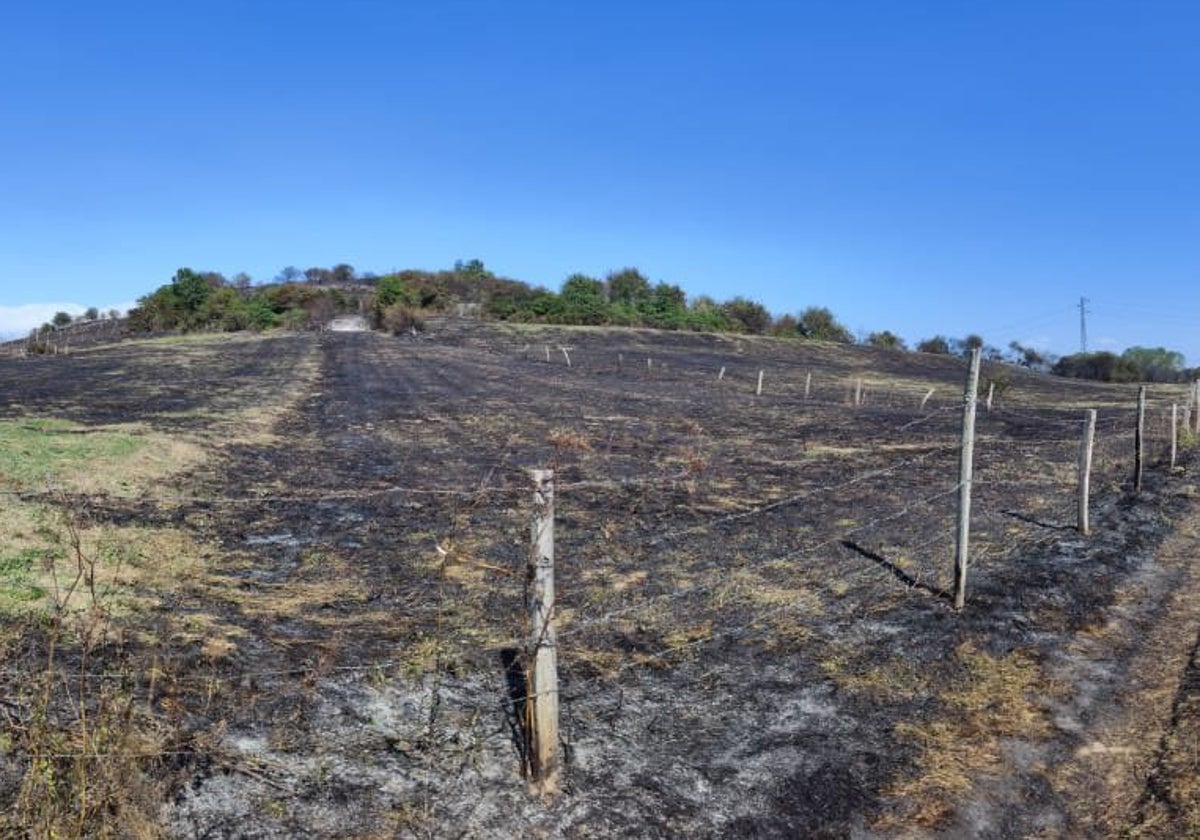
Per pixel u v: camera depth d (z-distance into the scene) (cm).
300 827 409
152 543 848
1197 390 2294
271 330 6956
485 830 425
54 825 360
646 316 7675
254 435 1759
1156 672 658
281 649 599
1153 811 467
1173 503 1278
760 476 1541
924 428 2475
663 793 473
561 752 500
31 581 662
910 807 475
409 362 4319
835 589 833
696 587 828
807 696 601
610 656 647
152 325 6975
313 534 980
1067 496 1324
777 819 460
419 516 1098
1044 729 564
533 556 446
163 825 393
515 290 8750
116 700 449
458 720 520
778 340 7162
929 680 633
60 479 1054
